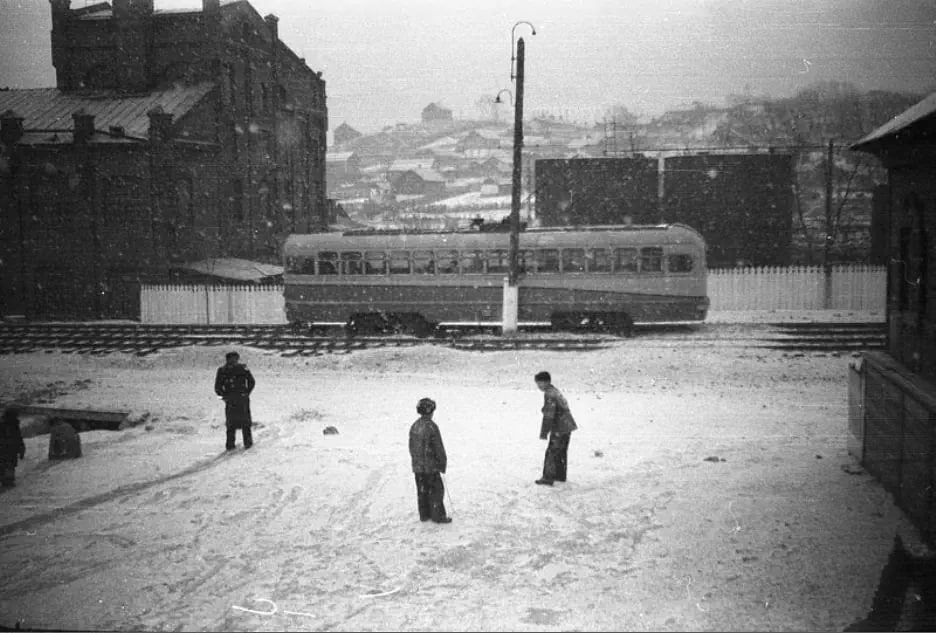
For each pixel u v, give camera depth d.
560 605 7.16
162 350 23.52
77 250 33.28
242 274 34.09
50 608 7.26
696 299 23.78
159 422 15.77
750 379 18.59
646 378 19.08
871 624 6.65
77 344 24.62
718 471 11.23
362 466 11.86
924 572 7.66
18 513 9.96
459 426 14.65
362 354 21.97
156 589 7.70
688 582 7.59
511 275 24.03
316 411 16.19
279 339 24.09
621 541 8.66
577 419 15.11
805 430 13.88
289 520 9.57
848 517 9.21
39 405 16.95
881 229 31.64
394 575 7.91
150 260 33.00
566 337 23.17
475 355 21.25
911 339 10.22
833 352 20.48
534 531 9.02
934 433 8.29
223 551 8.64
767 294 30.00
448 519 9.37
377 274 25.25
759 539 8.59
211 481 11.25
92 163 32.84
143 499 10.46
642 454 12.30
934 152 9.25
